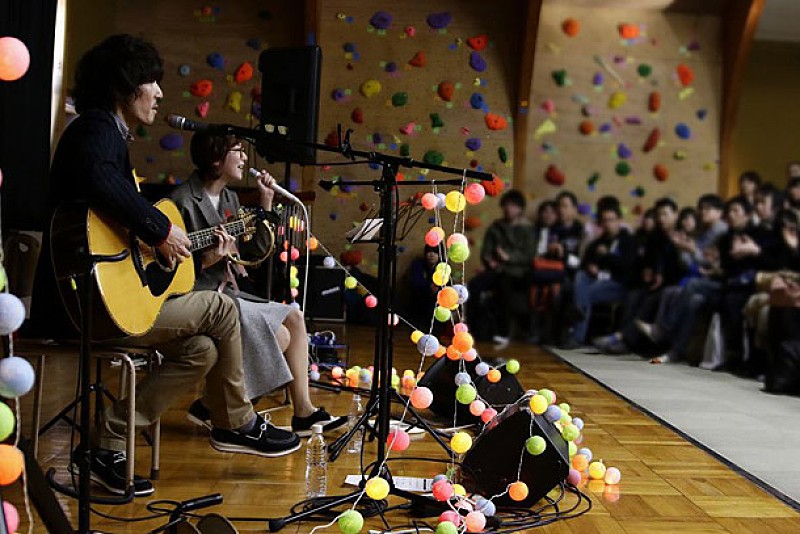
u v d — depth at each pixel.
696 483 2.93
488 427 2.63
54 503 1.77
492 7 8.27
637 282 7.09
